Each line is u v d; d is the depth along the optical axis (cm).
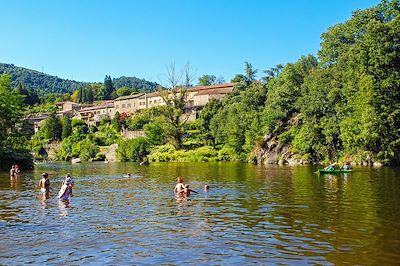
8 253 1459
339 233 1733
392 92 6297
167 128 11512
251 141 9644
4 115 7438
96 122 18238
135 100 19288
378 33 6300
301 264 1316
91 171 6738
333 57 9262
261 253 1441
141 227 1894
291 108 9025
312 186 3578
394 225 1878
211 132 11619
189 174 5534
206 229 1842
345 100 7412
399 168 5756
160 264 1322
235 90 13875
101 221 2050
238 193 3175
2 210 2417
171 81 11781
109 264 1325
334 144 7688
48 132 16650
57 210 2414
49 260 1372
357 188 3347
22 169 7350
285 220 2036
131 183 4284
